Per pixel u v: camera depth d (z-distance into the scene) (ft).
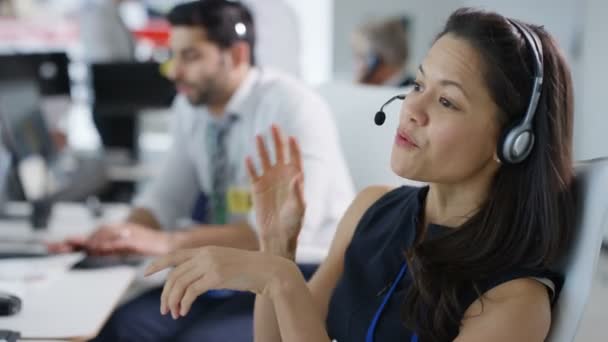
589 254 2.92
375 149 5.99
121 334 5.61
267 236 3.70
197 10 6.16
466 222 3.14
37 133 7.14
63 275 4.80
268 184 3.82
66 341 3.66
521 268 2.97
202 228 5.89
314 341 2.96
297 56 11.89
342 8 14.43
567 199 3.02
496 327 2.84
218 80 6.29
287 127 6.07
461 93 2.99
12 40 16.01
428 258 3.10
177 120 7.08
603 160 3.07
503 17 3.08
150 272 3.16
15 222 6.63
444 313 3.00
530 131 2.99
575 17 12.32
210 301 5.82
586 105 12.03
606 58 11.68
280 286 3.03
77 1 16.31
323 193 5.86
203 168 6.82
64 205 7.48
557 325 2.96
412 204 3.62
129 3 16.74
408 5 13.55
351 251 3.75
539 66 2.96
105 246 5.41
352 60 14.55
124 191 9.78
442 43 3.12
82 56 13.82
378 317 3.34
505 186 3.07
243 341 5.16
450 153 3.05
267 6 11.44
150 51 14.73
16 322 3.86
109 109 10.71
